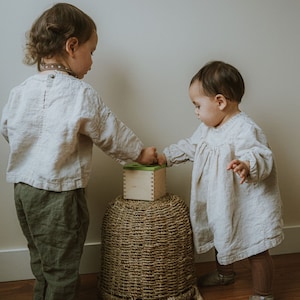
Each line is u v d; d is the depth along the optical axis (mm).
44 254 1162
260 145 1228
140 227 1246
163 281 1263
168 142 1557
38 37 1188
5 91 1428
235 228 1259
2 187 1471
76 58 1221
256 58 1585
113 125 1219
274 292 1370
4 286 1458
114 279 1285
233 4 1547
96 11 1455
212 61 1421
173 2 1504
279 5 1580
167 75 1527
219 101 1288
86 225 1229
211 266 1596
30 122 1154
